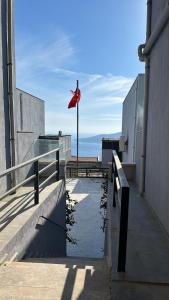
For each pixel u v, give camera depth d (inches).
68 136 534.9
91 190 427.5
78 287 92.7
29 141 258.2
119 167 130.2
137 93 283.6
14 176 200.4
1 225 133.7
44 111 356.5
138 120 266.5
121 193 93.9
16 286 92.9
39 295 87.3
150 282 94.0
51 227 204.7
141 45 217.2
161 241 132.3
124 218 95.7
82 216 323.3
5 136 196.2
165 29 157.4
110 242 125.3
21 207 164.1
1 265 108.2
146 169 209.9
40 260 138.2
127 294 87.7
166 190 143.7
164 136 152.6
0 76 186.4
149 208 187.2
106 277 99.9
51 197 204.2
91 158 804.0
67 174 515.8
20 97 257.8
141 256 114.8
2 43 188.7
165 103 152.6
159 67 171.9
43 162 261.1
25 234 140.5
